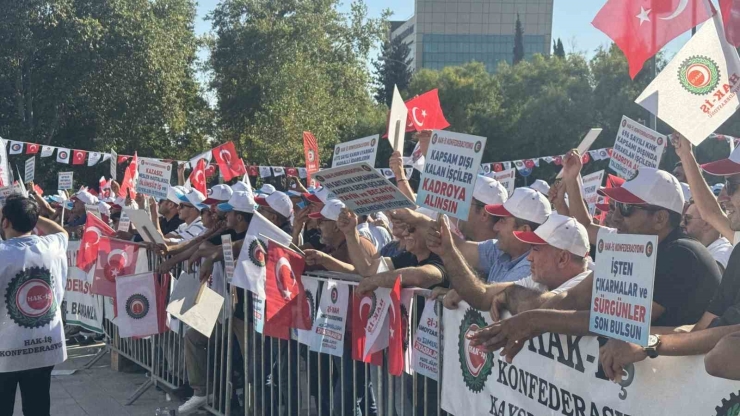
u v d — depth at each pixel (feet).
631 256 9.15
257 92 124.67
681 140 14.79
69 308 29.99
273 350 20.53
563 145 121.29
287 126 122.42
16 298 17.65
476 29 448.24
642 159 19.88
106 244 25.50
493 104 134.82
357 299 16.43
